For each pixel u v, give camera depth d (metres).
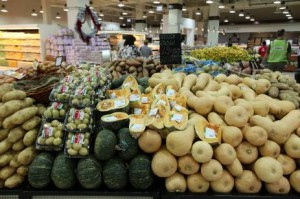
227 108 1.83
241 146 1.69
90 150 1.71
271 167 1.60
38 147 1.70
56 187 1.67
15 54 9.45
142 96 2.05
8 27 9.41
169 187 1.62
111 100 1.97
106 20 29.92
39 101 2.02
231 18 27.58
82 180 1.60
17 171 1.70
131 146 1.67
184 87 2.20
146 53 8.73
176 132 1.62
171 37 3.15
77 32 7.84
